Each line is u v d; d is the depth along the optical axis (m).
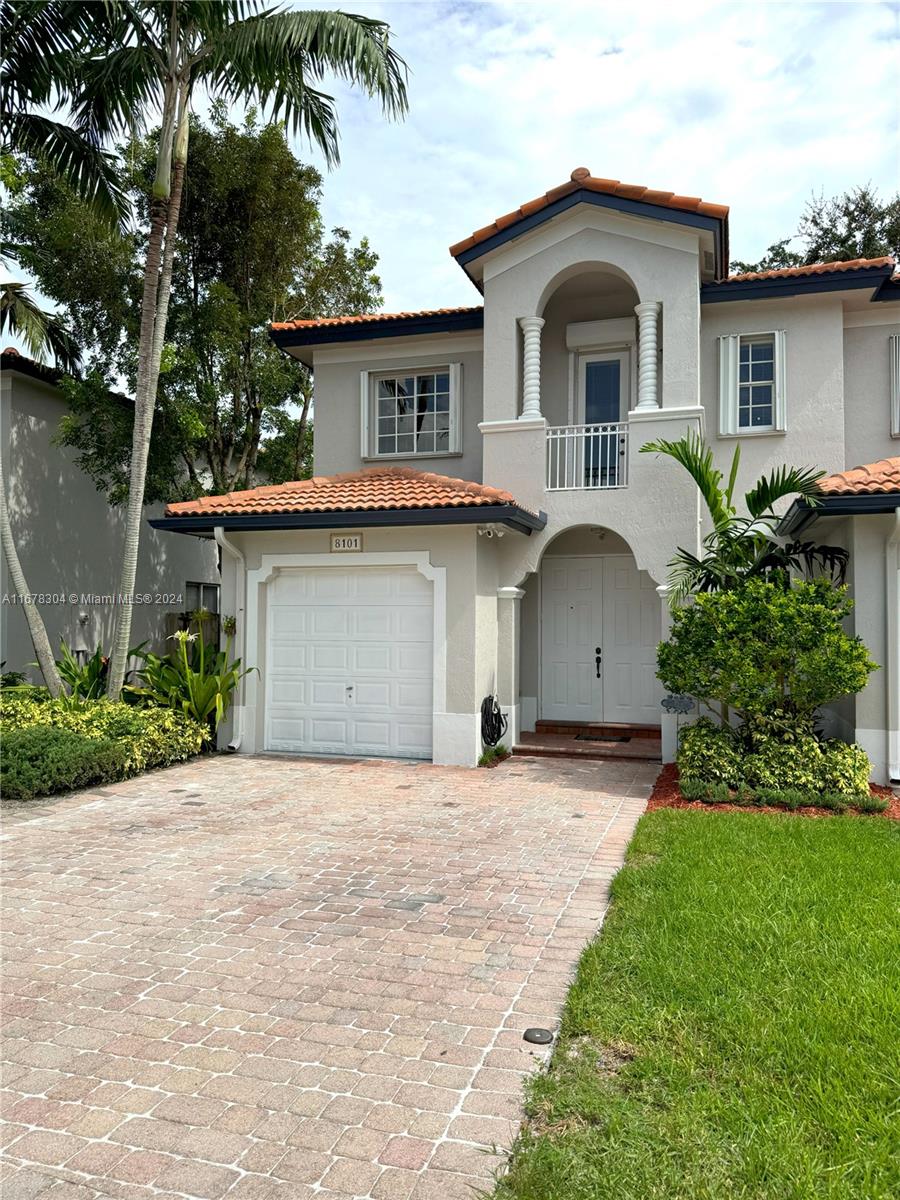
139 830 8.10
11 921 5.70
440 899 6.09
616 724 13.75
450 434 14.60
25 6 11.62
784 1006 4.12
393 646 11.99
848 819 8.10
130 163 15.81
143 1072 3.78
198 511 12.00
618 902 5.82
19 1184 3.02
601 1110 3.37
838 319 12.86
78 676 12.74
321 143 12.34
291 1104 3.52
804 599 9.14
